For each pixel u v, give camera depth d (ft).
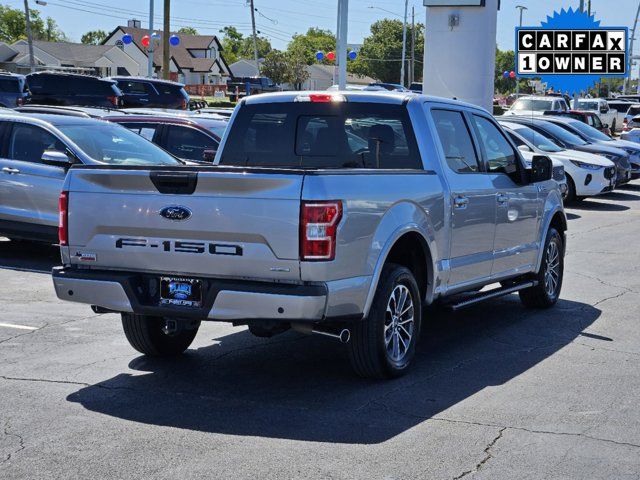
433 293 23.44
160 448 16.98
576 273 39.14
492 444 17.46
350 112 24.57
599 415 19.36
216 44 387.55
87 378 21.71
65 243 20.94
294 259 18.71
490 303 32.73
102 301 20.54
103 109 53.21
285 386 21.34
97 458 16.42
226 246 19.24
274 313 18.80
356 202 19.57
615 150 73.00
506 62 488.44
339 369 22.98
